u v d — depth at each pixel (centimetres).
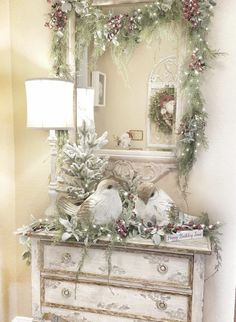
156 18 163
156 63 169
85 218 142
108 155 177
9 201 195
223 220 168
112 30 169
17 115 192
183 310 138
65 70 178
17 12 186
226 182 166
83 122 169
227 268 169
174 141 171
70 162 166
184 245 136
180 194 172
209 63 161
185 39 162
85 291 148
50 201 176
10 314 203
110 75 176
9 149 192
